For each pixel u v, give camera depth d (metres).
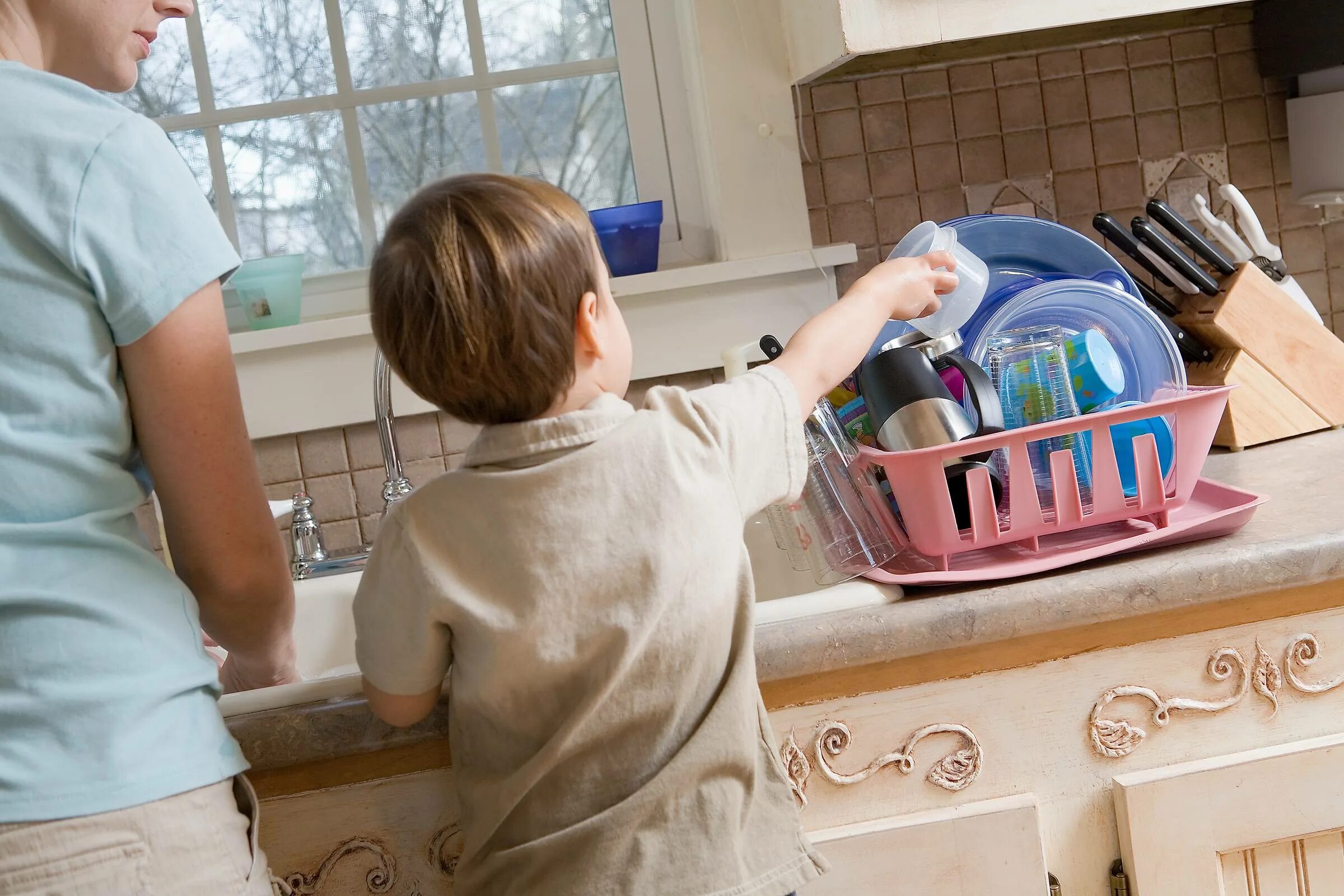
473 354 0.78
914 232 1.14
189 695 0.78
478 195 0.80
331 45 1.74
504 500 0.78
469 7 1.75
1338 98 1.59
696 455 0.82
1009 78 1.66
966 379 1.02
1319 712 0.99
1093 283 1.11
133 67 0.85
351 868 0.93
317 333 1.57
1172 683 0.97
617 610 0.77
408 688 0.83
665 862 0.79
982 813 0.94
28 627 0.72
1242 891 0.98
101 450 0.76
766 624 0.93
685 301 1.64
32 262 0.72
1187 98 1.69
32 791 0.70
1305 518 1.03
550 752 0.79
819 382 0.94
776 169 1.66
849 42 1.35
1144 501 0.99
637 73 1.77
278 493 1.62
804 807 0.95
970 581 0.97
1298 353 1.42
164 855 0.73
